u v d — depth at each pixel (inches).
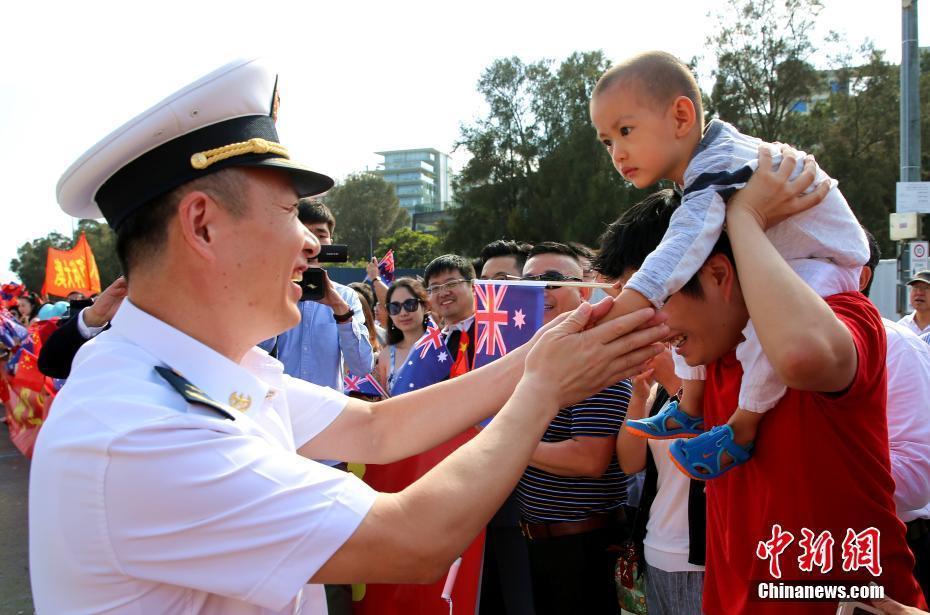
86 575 39.2
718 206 50.3
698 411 66.8
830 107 1050.1
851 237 52.4
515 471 45.6
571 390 49.8
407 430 61.3
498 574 114.2
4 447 322.7
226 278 45.9
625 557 95.1
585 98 1104.8
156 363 44.9
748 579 54.0
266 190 46.7
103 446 38.1
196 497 38.5
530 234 1111.0
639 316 49.1
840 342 43.1
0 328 284.0
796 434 49.4
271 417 51.6
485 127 1187.9
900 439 74.3
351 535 39.9
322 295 129.4
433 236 1582.2
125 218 45.9
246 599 39.6
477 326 99.0
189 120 44.3
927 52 1122.7
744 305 53.3
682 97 56.8
